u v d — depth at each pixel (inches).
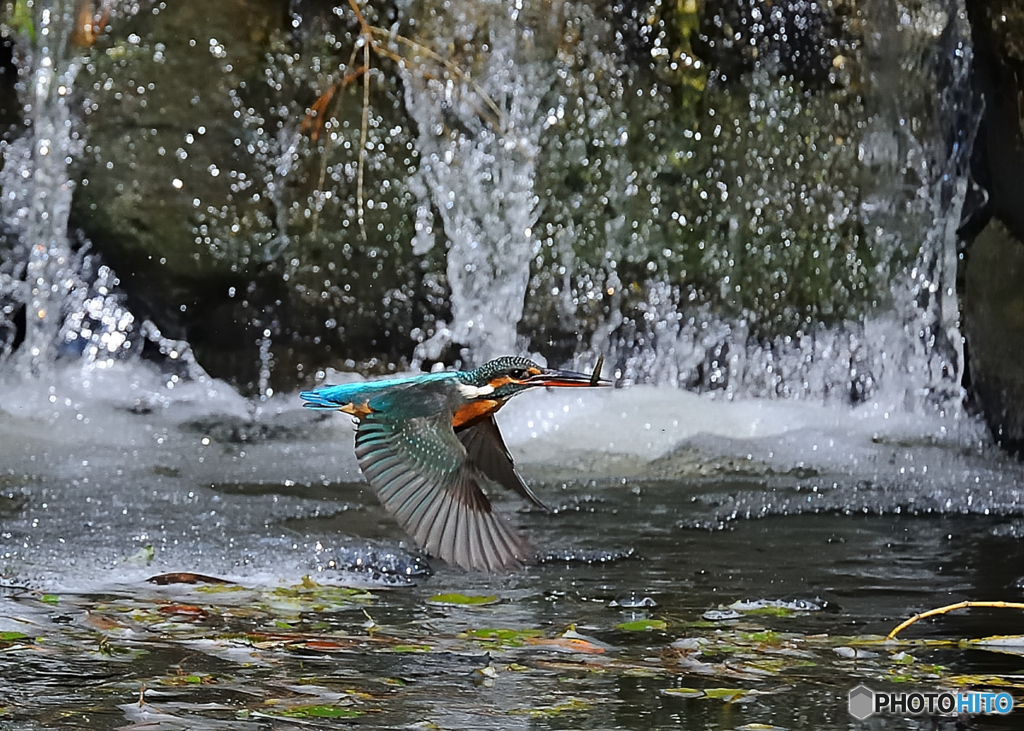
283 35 498.9
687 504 419.8
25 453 452.4
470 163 513.3
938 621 289.9
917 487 444.5
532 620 288.0
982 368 498.6
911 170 524.7
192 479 432.5
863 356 530.6
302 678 242.5
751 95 524.7
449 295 519.8
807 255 530.0
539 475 456.4
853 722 221.3
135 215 496.1
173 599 301.3
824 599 309.7
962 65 511.8
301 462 462.6
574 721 220.8
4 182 496.1
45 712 219.9
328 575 327.9
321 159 504.4
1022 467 471.8
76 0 487.5
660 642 270.8
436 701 230.2
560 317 525.7
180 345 516.4
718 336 530.6
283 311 514.0
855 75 524.1
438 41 507.8
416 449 164.9
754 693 237.0
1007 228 486.0
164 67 492.1
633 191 522.6
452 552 157.8
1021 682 245.0
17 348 507.5
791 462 477.7
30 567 325.4
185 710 222.5
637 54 518.6
